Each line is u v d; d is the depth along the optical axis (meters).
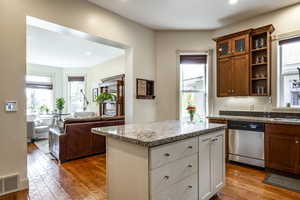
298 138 2.68
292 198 2.22
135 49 4.04
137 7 3.40
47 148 4.79
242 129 3.31
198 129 2.01
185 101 4.64
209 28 4.40
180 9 3.48
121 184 1.75
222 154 2.37
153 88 4.48
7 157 2.35
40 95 7.66
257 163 3.13
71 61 7.22
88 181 2.75
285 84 3.50
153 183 1.50
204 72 4.57
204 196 2.03
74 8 2.98
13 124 2.39
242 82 3.65
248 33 3.56
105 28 3.43
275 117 3.45
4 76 2.32
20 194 2.35
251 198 2.24
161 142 1.52
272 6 3.39
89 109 8.35
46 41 4.82
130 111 4.02
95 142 4.11
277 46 3.51
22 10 2.46
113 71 6.88
